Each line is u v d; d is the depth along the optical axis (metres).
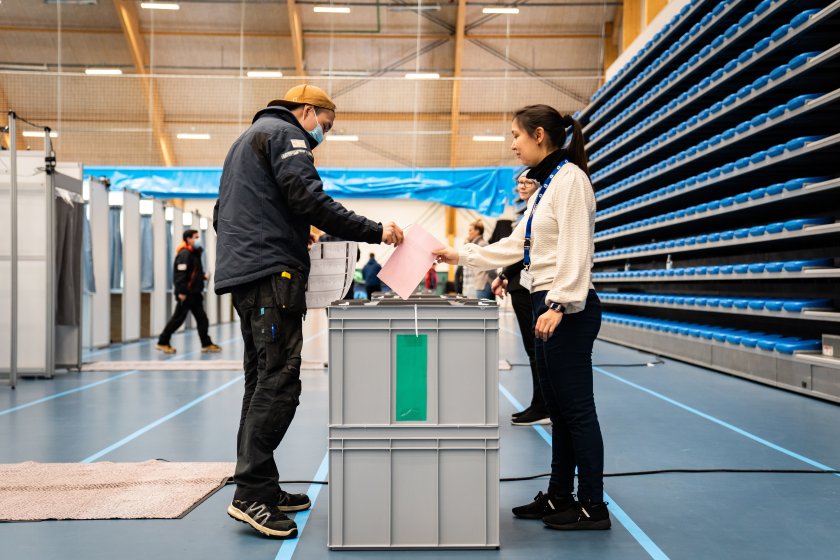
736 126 6.39
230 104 19.00
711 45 6.33
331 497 2.16
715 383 5.77
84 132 18.83
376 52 18.62
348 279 2.46
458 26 17.27
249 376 2.54
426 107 19.19
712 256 8.50
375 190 15.01
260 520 2.25
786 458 3.28
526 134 2.31
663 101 8.36
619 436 3.76
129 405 4.82
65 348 6.78
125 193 9.91
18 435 3.83
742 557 2.07
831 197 5.61
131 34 17.45
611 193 9.78
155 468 3.05
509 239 2.44
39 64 18.19
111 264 9.89
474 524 2.17
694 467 3.12
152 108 18.61
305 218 2.25
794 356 5.21
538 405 4.14
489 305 2.17
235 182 2.32
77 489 2.73
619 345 9.54
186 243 8.59
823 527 2.33
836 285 5.71
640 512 2.50
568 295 2.10
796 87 5.52
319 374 6.43
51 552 2.10
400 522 2.16
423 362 2.18
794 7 5.23
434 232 21.98
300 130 2.38
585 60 18.62
